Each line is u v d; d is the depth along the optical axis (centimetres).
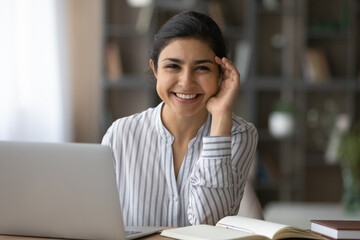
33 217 163
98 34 559
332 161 575
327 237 165
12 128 455
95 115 562
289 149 607
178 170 205
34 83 481
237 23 594
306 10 584
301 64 592
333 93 605
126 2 584
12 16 451
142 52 582
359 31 610
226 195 187
